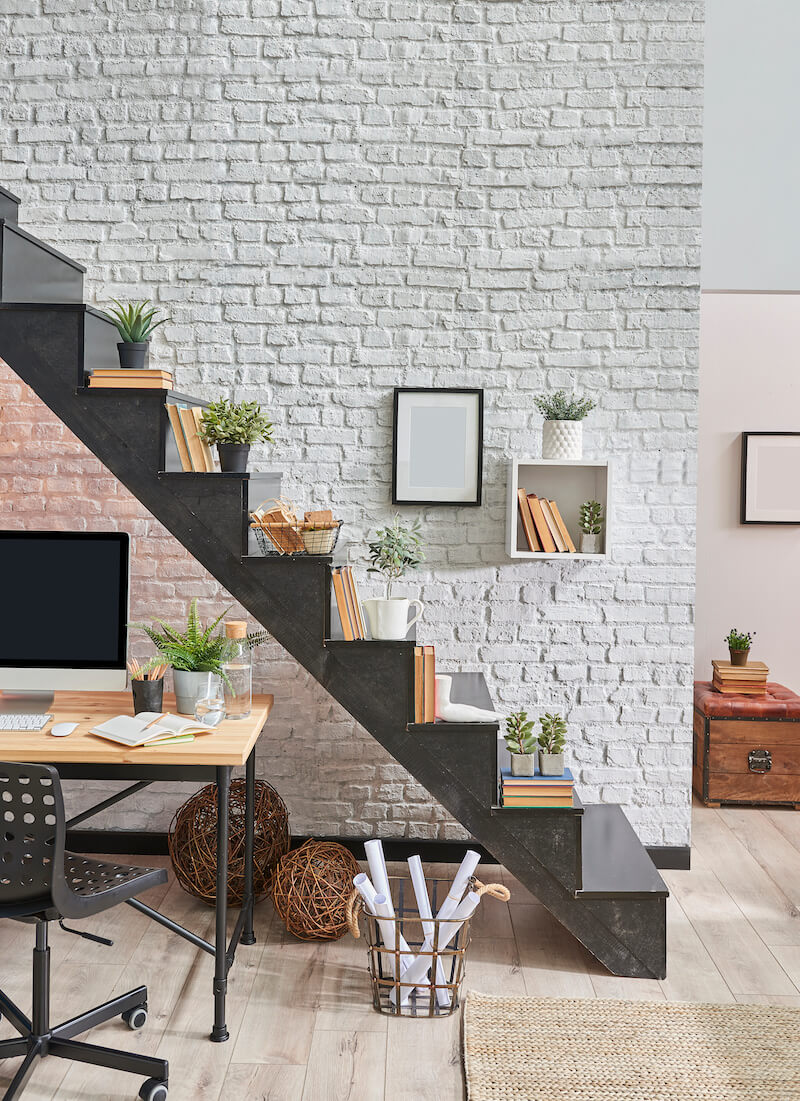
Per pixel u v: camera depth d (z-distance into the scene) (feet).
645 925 8.94
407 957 8.52
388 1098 7.08
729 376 15.96
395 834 11.60
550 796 9.04
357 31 11.25
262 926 9.87
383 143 11.30
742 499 15.96
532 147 11.28
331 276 11.37
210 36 11.27
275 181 11.33
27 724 8.53
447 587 11.51
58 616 9.15
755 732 13.69
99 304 11.42
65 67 11.32
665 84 11.22
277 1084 7.21
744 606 16.14
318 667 9.08
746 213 11.84
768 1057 7.63
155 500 9.11
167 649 9.04
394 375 11.41
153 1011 8.16
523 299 11.36
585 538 11.11
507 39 11.24
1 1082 7.18
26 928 9.75
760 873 11.38
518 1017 8.14
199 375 11.43
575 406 10.93
